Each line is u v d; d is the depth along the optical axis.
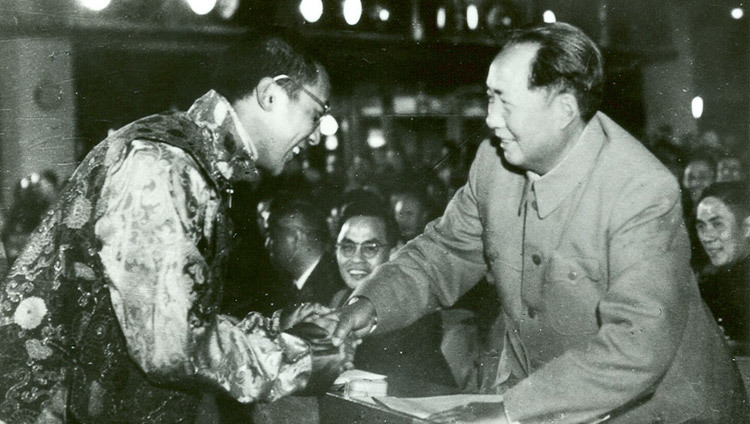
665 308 1.52
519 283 1.82
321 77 1.54
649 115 5.33
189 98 5.14
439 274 1.98
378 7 5.41
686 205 3.35
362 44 5.45
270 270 3.01
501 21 5.46
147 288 1.34
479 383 2.47
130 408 1.43
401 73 5.60
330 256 2.92
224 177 1.49
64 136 4.82
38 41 4.70
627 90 5.38
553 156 1.66
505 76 1.59
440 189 4.71
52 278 1.38
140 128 1.41
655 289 1.53
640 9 5.36
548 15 4.53
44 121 4.73
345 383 1.76
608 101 5.37
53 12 4.68
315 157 5.26
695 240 2.82
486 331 2.70
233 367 1.45
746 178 4.22
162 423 1.47
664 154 4.44
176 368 1.37
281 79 1.50
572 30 1.61
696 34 5.38
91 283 1.38
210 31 5.09
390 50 5.52
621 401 1.50
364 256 2.68
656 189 1.58
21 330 1.37
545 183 1.69
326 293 2.89
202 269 1.39
